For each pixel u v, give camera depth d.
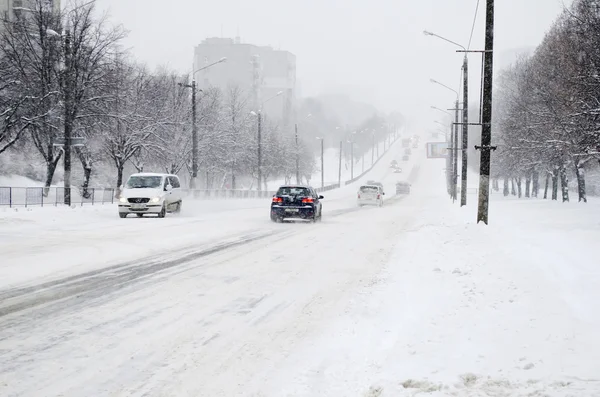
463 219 26.31
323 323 7.58
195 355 6.18
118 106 45.66
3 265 12.28
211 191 53.78
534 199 61.19
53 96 37.34
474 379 5.00
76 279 10.73
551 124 37.53
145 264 12.73
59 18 39.53
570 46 33.47
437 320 7.28
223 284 10.41
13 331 7.04
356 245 16.88
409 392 4.79
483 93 22.38
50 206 32.12
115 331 7.10
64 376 5.48
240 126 73.38
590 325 6.30
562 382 4.68
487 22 22.30
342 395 5.00
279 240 18.17
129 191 28.84
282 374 5.57
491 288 8.92
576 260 10.99
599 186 91.38
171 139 53.31
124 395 5.03
